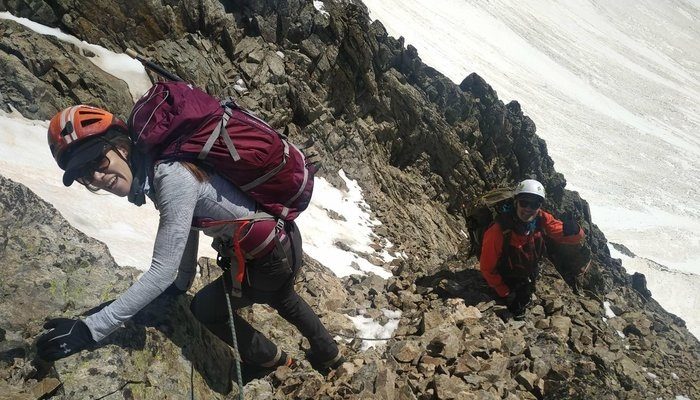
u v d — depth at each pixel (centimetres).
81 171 337
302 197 380
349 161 1237
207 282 521
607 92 7888
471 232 704
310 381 466
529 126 1633
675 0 12262
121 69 907
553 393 564
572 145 6050
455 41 6197
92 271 400
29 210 400
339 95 1298
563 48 8350
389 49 1373
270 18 1184
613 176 5775
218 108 350
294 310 443
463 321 629
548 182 1392
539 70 7131
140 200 347
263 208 370
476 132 1538
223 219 358
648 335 830
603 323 781
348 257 859
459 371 534
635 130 6994
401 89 1391
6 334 350
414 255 1078
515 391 547
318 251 834
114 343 369
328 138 1212
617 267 1248
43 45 800
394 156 1433
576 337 686
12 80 714
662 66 9862
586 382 590
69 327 338
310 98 1198
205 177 344
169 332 404
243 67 1118
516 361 585
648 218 5244
